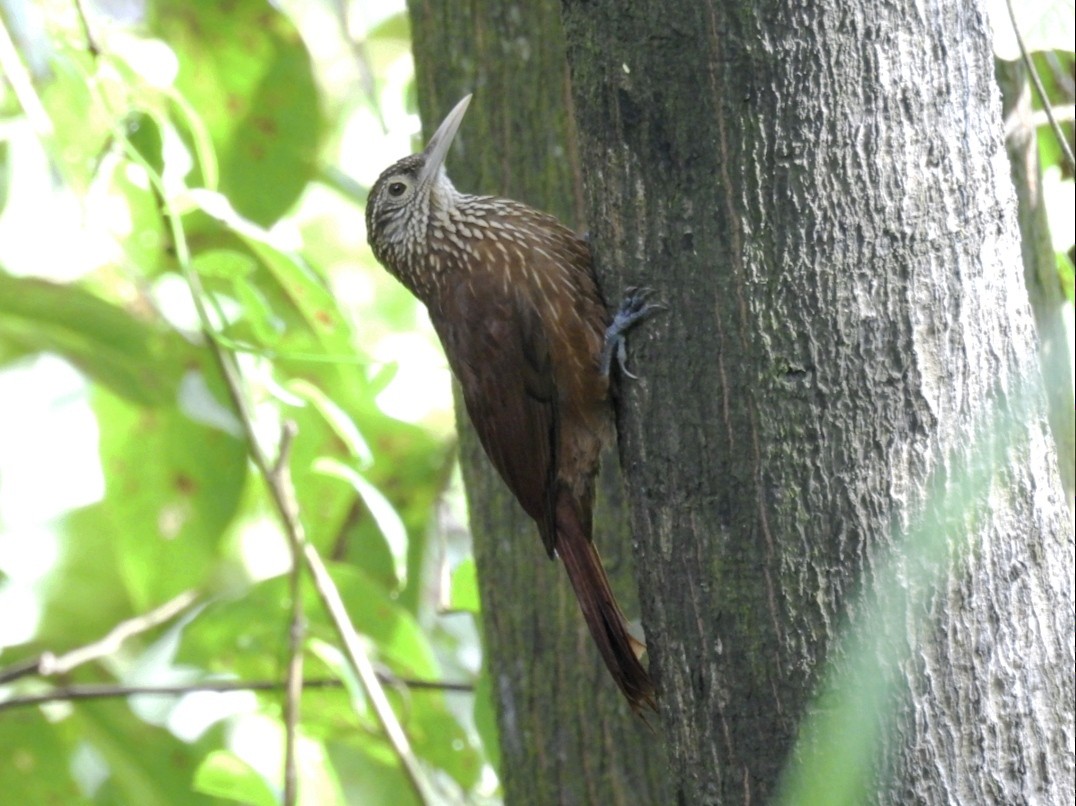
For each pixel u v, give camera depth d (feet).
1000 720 17.11
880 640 16.97
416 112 32.89
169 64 34.35
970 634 17.11
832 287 17.53
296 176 34.22
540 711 27.45
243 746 36.63
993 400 17.60
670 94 18.44
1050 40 24.18
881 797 16.80
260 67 34.22
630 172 18.98
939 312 17.51
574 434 24.70
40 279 33.22
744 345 17.92
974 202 17.84
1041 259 26.11
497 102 27.71
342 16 36.94
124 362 33.32
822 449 17.47
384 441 34.50
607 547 27.02
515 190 27.50
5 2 30.27
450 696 36.14
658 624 18.81
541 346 24.79
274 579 30.66
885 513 17.26
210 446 33.65
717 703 18.03
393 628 31.35
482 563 28.48
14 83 28.09
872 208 17.54
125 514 34.09
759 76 17.81
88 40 28.19
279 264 28.84
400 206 26.91
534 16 27.37
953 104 17.88
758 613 17.71
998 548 17.37
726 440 18.03
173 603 31.45
